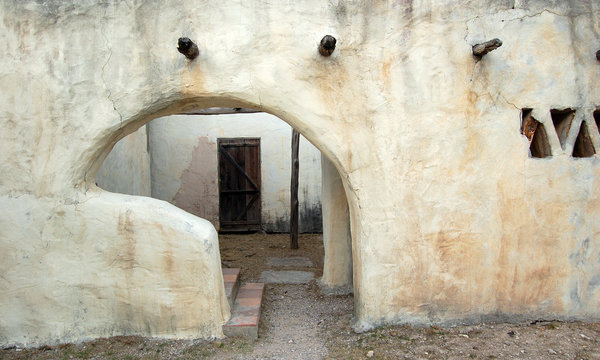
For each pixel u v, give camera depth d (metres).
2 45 3.51
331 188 5.11
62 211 3.55
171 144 9.24
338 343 3.64
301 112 3.58
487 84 3.64
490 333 3.56
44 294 3.60
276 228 9.48
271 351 3.57
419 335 3.57
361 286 3.74
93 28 3.52
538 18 3.67
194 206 9.36
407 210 3.65
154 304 3.62
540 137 3.81
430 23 3.60
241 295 4.64
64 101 3.54
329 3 3.55
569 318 3.79
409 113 3.62
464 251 3.70
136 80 3.55
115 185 6.39
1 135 3.54
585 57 3.73
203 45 3.53
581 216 3.74
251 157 9.39
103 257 3.59
